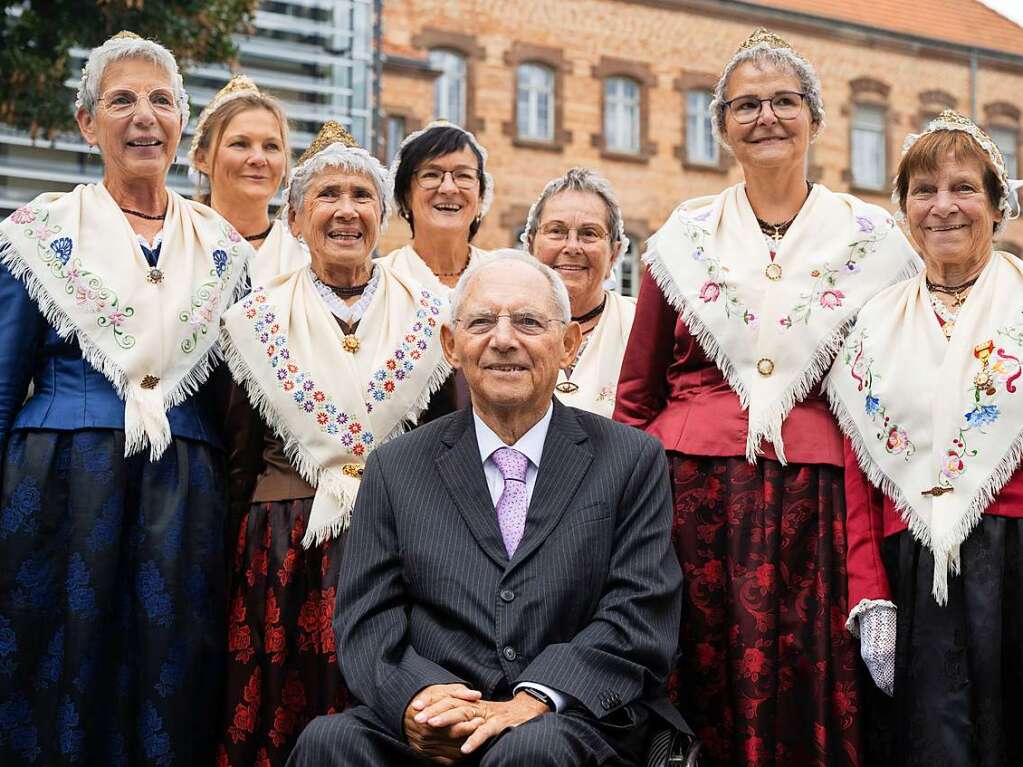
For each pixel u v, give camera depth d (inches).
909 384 147.6
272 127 194.2
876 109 1057.5
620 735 131.6
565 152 963.3
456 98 940.6
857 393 150.6
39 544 147.3
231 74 424.8
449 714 124.5
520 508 141.6
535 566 136.6
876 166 1057.5
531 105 964.6
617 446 143.6
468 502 140.2
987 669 138.9
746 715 145.8
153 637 147.7
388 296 166.7
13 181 398.3
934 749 139.6
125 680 149.3
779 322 154.6
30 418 150.3
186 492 153.2
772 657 146.9
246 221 195.5
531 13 959.6
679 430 156.0
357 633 136.3
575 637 134.5
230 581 160.7
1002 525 141.9
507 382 140.7
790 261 156.8
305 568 156.7
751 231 159.3
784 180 159.2
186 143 253.4
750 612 147.9
